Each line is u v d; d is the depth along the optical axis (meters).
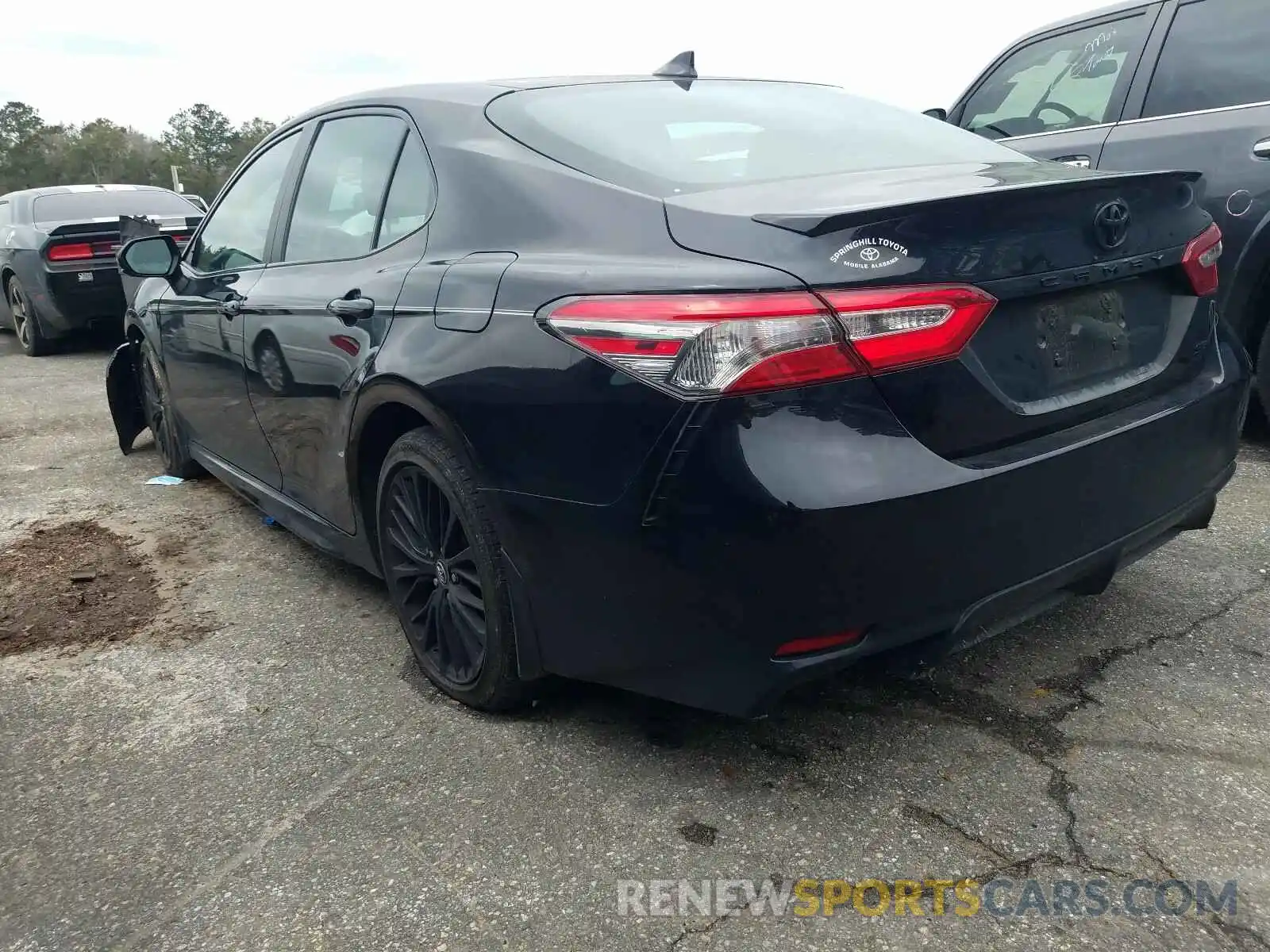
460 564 2.54
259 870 2.06
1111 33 4.78
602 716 2.56
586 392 2.00
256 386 3.44
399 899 1.96
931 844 2.02
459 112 2.74
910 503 1.86
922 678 2.65
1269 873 1.90
